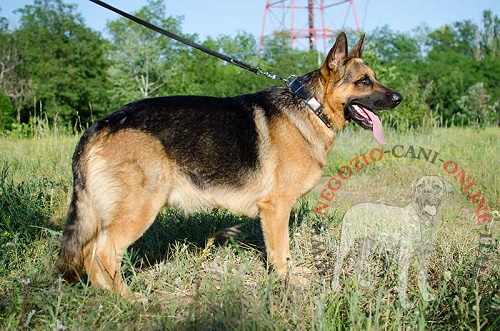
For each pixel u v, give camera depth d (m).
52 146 9.23
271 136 4.45
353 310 3.23
